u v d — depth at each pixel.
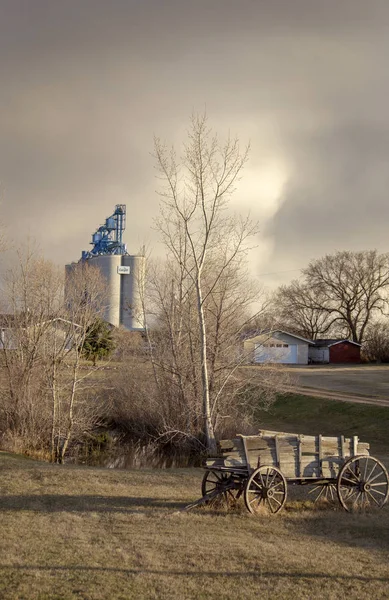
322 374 54.47
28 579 8.38
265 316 31.64
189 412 27.30
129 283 66.75
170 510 12.80
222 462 12.78
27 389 27.11
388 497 13.67
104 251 82.38
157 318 29.38
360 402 34.88
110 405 32.19
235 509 12.84
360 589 8.58
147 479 16.42
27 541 10.19
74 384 26.92
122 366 33.47
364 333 85.94
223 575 8.88
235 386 28.98
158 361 29.06
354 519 12.50
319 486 14.80
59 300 29.34
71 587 8.13
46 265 29.52
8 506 12.90
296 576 8.98
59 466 18.61
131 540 10.41
